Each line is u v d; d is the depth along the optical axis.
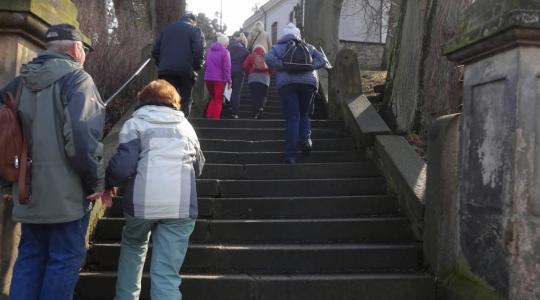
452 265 4.16
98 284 4.16
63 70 3.22
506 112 3.50
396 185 5.41
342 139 7.05
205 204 5.34
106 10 9.89
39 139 3.13
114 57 8.59
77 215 3.20
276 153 6.69
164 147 3.57
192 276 4.22
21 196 3.06
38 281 3.23
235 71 9.90
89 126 3.10
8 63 3.60
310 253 4.53
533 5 3.36
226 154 6.70
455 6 6.72
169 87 3.80
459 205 4.12
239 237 4.93
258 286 4.16
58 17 3.95
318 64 6.44
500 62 3.59
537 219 3.41
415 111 7.07
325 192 5.76
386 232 4.95
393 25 15.98
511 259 3.41
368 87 10.55
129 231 3.65
